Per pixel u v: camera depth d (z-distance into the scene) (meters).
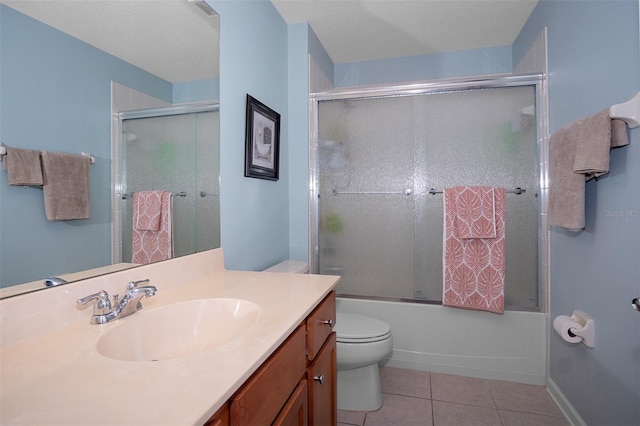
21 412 0.49
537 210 2.03
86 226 0.91
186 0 1.29
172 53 1.23
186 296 1.08
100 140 0.95
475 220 1.98
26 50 0.76
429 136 2.20
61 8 0.84
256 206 1.83
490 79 2.06
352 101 2.31
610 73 1.29
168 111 1.21
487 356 2.05
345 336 1.67
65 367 0.62
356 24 2.30
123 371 0.61
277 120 2.05
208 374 0.59
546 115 1.94
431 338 2.14
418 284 2.23
